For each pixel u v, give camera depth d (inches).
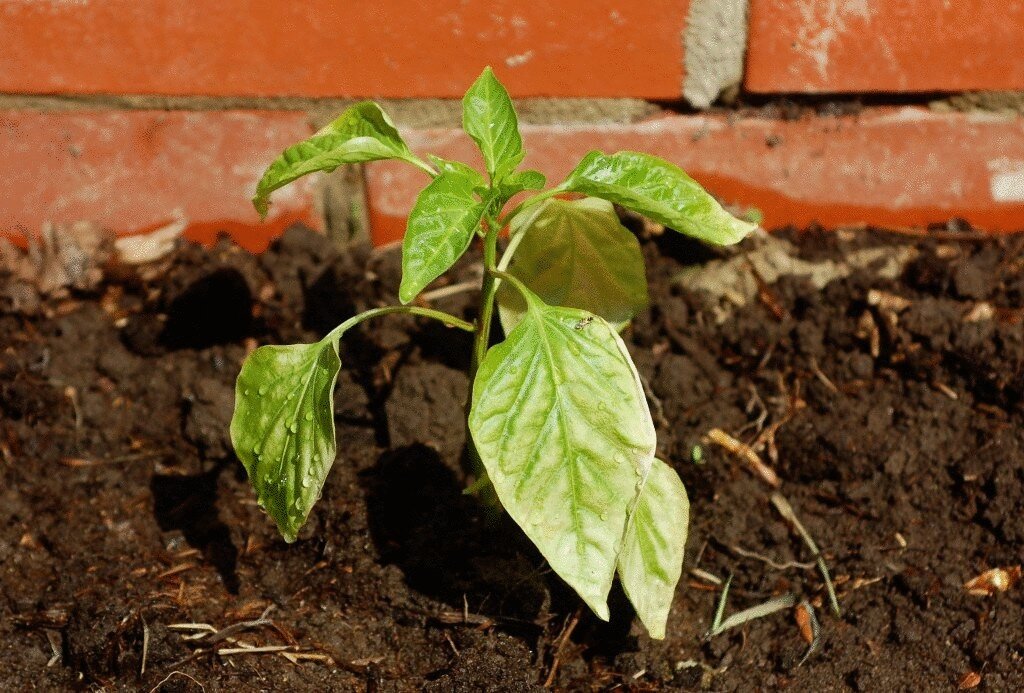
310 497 21.1
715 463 23.7
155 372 24.7
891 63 24.9
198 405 23.9
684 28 24.7
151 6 24.6
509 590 22.4
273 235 25.8
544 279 22.9
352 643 22.2
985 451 23.5
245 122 25.3
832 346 24.6
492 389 20.2
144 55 24.9
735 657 22.4
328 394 20.7
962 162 25.3
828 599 22.7
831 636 22.4
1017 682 21.8
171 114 25.3
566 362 20.3
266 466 21.2
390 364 24.5
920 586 22.6
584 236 22.5
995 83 25.0
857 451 23.5
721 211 20.5
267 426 21.1
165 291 25.2
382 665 22.0
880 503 23.4
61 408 24.4
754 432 24.0
